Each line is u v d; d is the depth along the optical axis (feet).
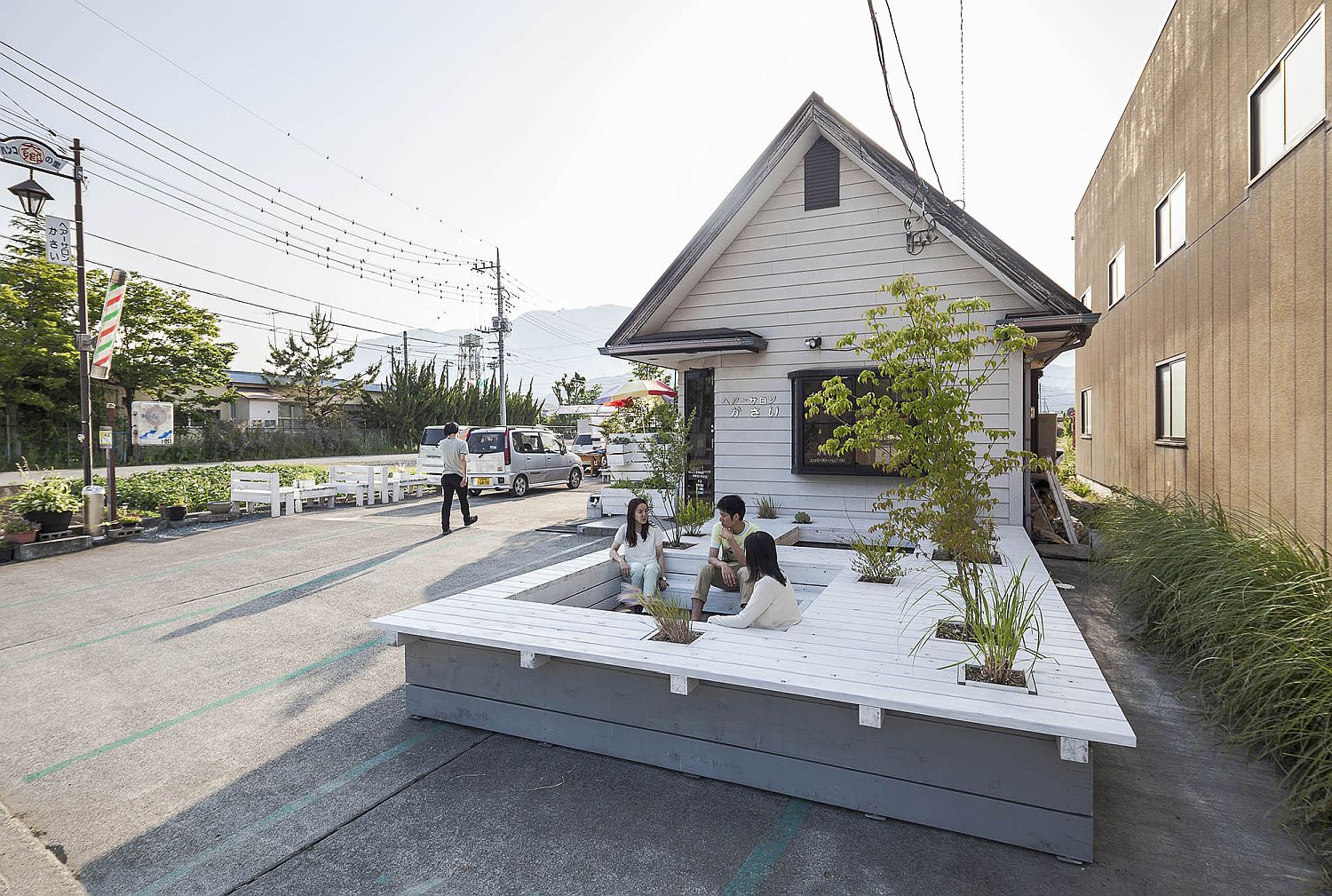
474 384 140.05
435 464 54.80
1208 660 13.35
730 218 28.25
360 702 13.76
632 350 29.84
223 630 18.51
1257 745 11.22
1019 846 8.68
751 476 29.71
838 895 7.79
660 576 19.20
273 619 19.57
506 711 12.19
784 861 8.46
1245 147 21.88
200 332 97.25
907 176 25.43
